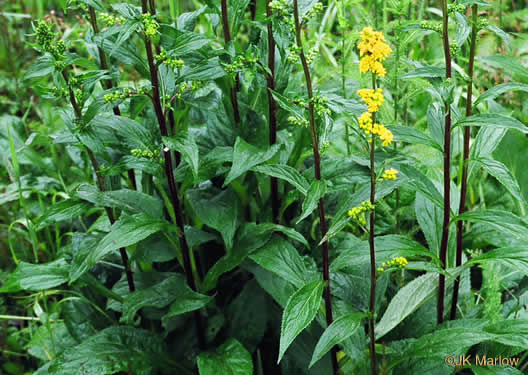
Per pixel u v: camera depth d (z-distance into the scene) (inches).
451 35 141.6
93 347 95.3
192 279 99.0
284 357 107.9
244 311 106.9
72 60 87.3
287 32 82.9
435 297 102.9
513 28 166.1
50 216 96.7
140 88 85.7
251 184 108.0
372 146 72.3
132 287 107.3
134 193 95.7
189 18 99.1
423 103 142.9
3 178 159.6
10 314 138.6
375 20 118.7
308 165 121.0
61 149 158.9
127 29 78.5
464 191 92.7
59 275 102.0
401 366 91.7
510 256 78.9
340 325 76.8
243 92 110.5
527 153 129.0
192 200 100.1
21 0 205.5
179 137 85.1
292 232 91.6
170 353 106.0
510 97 149.0
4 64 195.3
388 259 78.9
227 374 91.7
